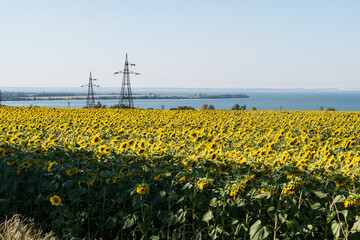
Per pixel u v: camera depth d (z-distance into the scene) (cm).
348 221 525
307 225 534
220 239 578
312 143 1110
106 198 642
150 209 575
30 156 764
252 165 710
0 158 770
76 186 667
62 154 765
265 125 1788
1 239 528
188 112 2859
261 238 504
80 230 597
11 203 672
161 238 570
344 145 1080
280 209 565
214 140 1138
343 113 3359
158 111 2952
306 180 590
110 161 729
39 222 645
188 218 606
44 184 659
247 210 550
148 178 671
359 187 614
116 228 620
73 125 1661
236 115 2808
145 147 990
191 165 693
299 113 3366
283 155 830
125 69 7756
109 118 2059
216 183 637
